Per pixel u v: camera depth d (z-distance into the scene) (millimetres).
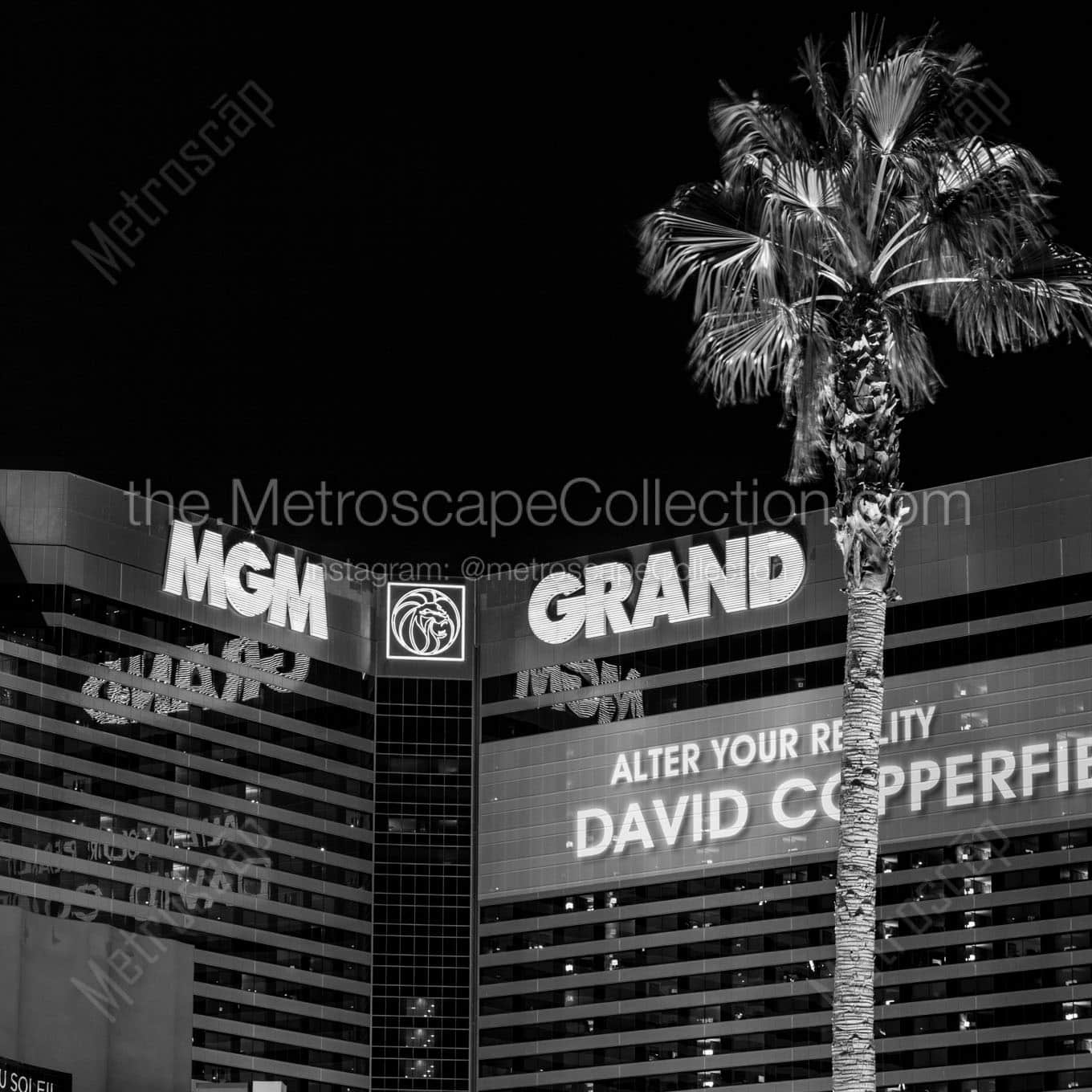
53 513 175375
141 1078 126750
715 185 61531
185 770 180000
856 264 59469
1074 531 163375
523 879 188125
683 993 177375
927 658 167875
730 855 177375
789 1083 170500
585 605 191000
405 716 194875
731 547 184000
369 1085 186000
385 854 191500
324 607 194625
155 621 180625
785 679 178000
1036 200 60094
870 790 55594
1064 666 161750
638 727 185000
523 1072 183750
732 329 63469
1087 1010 156875
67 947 124438
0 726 169125
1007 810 162500
